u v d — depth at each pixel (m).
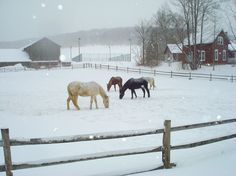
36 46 61.97
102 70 42.25
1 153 6.71
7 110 14.09
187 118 11.30
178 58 52.94
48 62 60.00
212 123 6.39
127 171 4.97
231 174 4.75
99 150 6.94
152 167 5.18
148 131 5.17
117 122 10.48
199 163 5.46
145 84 17.78
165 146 5.27
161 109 13.59
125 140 7.87
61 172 5.36
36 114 12.75
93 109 13.91
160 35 57.94
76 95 13.70
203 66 43.41
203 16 42.09
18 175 5.20
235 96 18.61
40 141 4.45
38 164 4.42
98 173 5.25
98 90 13.95
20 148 7.09
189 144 5.72
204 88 24.00
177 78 32.62
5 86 26.92
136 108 13.96
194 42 42.16
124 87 17.34
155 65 48.22
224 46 47.72
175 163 5.49
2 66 57.19
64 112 13.13
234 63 49.03
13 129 9.28
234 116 11.71
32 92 22.03
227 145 7.07
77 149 7.03
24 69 49.22
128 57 80.94
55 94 20.64
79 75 36.56
